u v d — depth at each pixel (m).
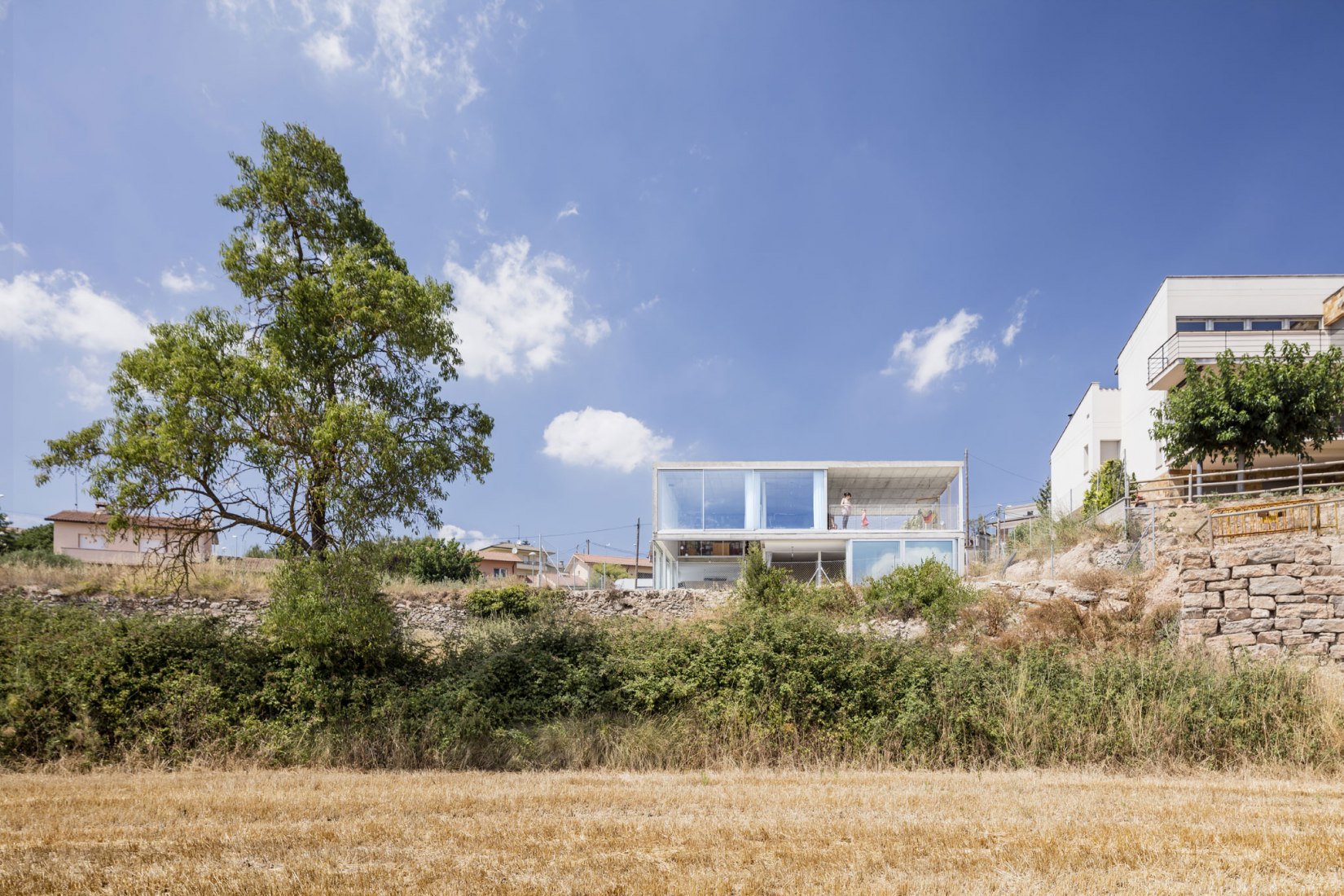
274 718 9.16
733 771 8.21
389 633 10.05
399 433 10.15
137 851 4.96
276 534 10.17
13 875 4.45
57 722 8.59
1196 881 4.42
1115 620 12.88
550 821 5.77
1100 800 6.55
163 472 9.27
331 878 4.40
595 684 9.65
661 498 28.06
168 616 10.43
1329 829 5.50
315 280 10.25
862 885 4.32
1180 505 16.73
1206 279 25.02
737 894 4.18
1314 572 11.48
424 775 8.15
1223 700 8.64
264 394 9.38
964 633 13.53
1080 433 33.12
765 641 9.64
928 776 7.86
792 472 28.08
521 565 54.59
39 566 17.56
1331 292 24.41
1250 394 18.95
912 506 30.83
